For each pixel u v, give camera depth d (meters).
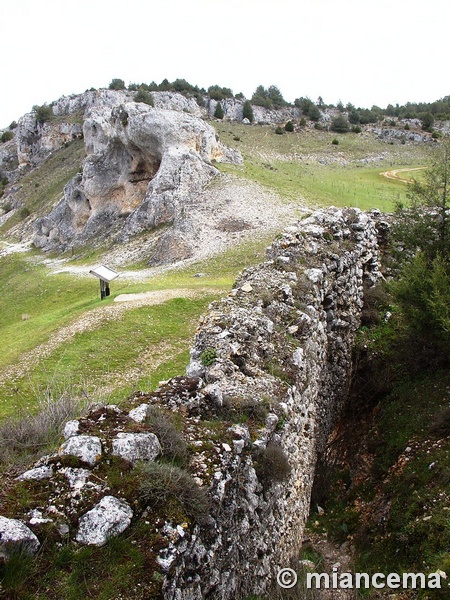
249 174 51.34
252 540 6.51
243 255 34.12
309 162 76.00
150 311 23.06
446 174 15.13
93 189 53.62
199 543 5.08
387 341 15.50
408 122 106.44
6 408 16.11
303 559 9.00
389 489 10.38
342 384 14.49
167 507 5.00
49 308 34.81
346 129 100.31
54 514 4.65
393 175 64.81
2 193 101.75
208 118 103.81
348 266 15.62
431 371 13.41
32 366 18.86
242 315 9.81
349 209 19.12
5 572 4.05
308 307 11.28
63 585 4.21
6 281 49.12
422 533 8.72
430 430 11.33
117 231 50.31
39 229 61.03
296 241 14.39
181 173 46.44
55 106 118.19
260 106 116.75
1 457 7.38
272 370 8.76
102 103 102.31
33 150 112.25
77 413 9.74
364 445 12.58
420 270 12.82
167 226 44.53
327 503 11.40
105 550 4.48
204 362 8.37
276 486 7.41
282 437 7.66
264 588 6.83
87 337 20.91
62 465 5.16
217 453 6.10
